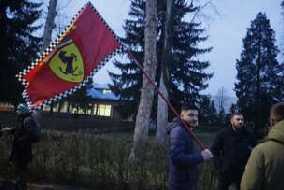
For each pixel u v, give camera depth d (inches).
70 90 263.0
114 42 274.1
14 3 1379.2
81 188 453.4
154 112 1486.2
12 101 1387.8
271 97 2278.5
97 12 271.7
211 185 404.8
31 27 1439.5
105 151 554.6
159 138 810.8
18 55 1396.4
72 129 1694.1
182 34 1454.2
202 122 1903.3
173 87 1584.6
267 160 181.2
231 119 364.5
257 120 2112.5
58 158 498.3
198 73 1615.4
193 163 241.0
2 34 1371.8
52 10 765.3
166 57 827.4
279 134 182.9
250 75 2586.1
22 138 422.0
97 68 268.4
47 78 262.1
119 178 446.6
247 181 183.6
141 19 1620.3
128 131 1724.9
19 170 423.8
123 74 1720.0
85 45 267.6
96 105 3186.5
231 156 355.9
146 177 443.8
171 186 248.2
